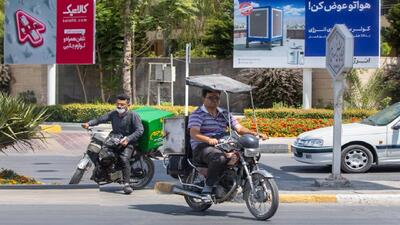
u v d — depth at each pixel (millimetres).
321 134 24875
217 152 15219
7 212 16188
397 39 54281
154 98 57031
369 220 15594
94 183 20703
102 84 56938
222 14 58125
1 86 60094
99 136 19344
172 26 54406
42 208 16797
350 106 45188
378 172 25016
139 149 19719
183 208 17078
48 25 47781
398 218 15867
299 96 50938
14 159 30391
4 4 50594
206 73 56250
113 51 55938
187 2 52312
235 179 15336
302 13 42594
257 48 43406
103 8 54875
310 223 15141
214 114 15984
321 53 40812
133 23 51000
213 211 16641
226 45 56844
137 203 17828
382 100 46406
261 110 41188
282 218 15711
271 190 14984
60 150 34000
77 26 47000
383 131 24531
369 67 39906
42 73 58188
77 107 46312
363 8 39812
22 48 48656
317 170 26062
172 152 16562
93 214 16078
